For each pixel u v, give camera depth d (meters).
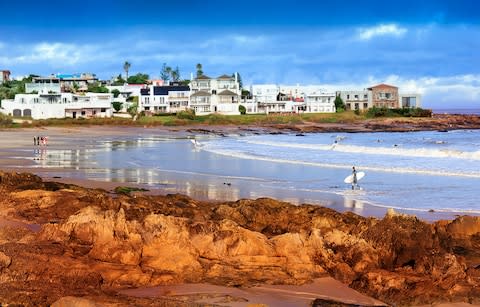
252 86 176.12
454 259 16.84
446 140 99.06
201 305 14.38
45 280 15.41
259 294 15.58
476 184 41.56
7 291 14.54
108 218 18.53
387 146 81.12
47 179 41.53
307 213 25.11
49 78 163.12
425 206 33.09
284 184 42.25
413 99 185.50
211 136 107.31
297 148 77.12
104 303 14.12
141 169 50.53
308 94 176.12
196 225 18.70
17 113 137.25
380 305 15.22
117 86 177.88
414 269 17.05
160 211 24.91
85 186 37.66
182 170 50.38
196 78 166.75
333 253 17.89
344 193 38.09
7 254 16.22
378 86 184.50
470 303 15.32
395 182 43.06
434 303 15.34
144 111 155.00
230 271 16.84
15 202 25.77
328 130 131.25
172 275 16.48
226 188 39.84
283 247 17.78
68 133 105.00
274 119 150.50
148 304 14.28
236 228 18.52
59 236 18.55
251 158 61.78
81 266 16.22
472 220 21.95
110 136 100.69
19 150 68.88
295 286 16.27
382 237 18.03
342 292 16.02
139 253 17.19
